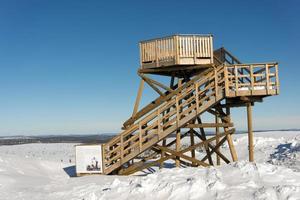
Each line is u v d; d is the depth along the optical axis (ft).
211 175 38.58
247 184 34.78
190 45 53.78
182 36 53.62
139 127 54.24
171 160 72.18
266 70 49.80
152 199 34.55
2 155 65.92
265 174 38.22
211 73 51.93
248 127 52.03
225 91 49.96
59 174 61.21
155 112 53.72
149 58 55.88
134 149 55.47
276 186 32.86
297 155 68.44
